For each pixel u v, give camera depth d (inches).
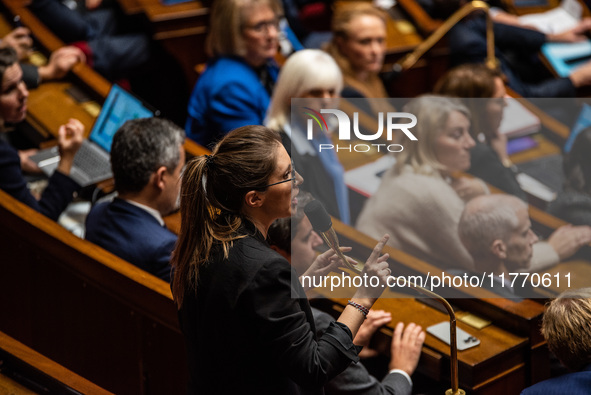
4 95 453.1
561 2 799.1
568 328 258.2
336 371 222.4
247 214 228.5
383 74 701.9
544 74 741.9
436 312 346.0
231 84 542.6
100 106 550.9
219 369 226.4
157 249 346.0
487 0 781.3
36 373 280.8
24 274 368.2
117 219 353.4
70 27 676.1
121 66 695.7
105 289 340.5
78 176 462.3
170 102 742.5
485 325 335.3
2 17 646.5
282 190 227.3
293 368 216.1
